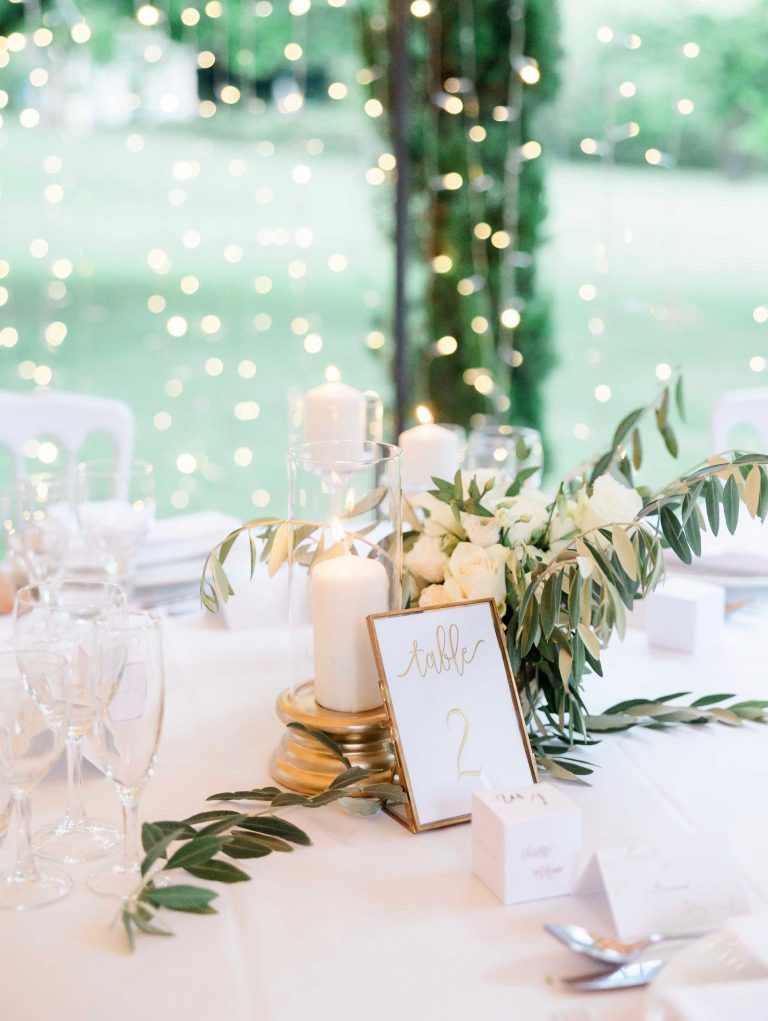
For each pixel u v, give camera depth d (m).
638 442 1.31
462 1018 0.75
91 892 0.89
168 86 9.63
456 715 1.04
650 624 1.49
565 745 1.16
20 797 0.91
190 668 1.42
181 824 0.93
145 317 8.41
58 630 1.00
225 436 6.23
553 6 4.04
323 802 0.99
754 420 2.27
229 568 1.63
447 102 4.13
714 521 1.12
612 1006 0.76
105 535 1.51
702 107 8.31
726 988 0.68
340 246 9.76
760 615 1.59
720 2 8.06
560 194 8.64
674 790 1.08
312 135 10.17
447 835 1.00
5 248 9.44
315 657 1.09
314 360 7.72
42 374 5.61
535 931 0.84
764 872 0.93
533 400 4.32
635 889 0.83
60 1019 0.75
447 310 4.25
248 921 0.86
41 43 6.23
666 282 7.74
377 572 1.06
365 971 0.79
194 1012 0.75
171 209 9.98
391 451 1.10
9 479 4.92
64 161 9.88
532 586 1.07
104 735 0.88
